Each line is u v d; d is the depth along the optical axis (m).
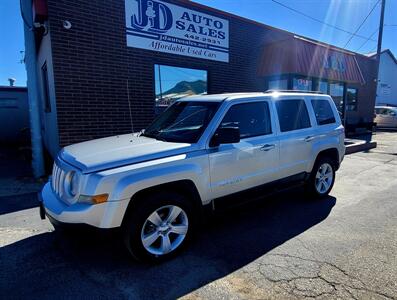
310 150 4.98
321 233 3.96
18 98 15.19
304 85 11.91
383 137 15.77
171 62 8.35
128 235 3.06
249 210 4.88
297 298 2.62
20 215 4.70
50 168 7.70
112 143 3.86
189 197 3.57
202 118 3.87
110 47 7.25
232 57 9.88
